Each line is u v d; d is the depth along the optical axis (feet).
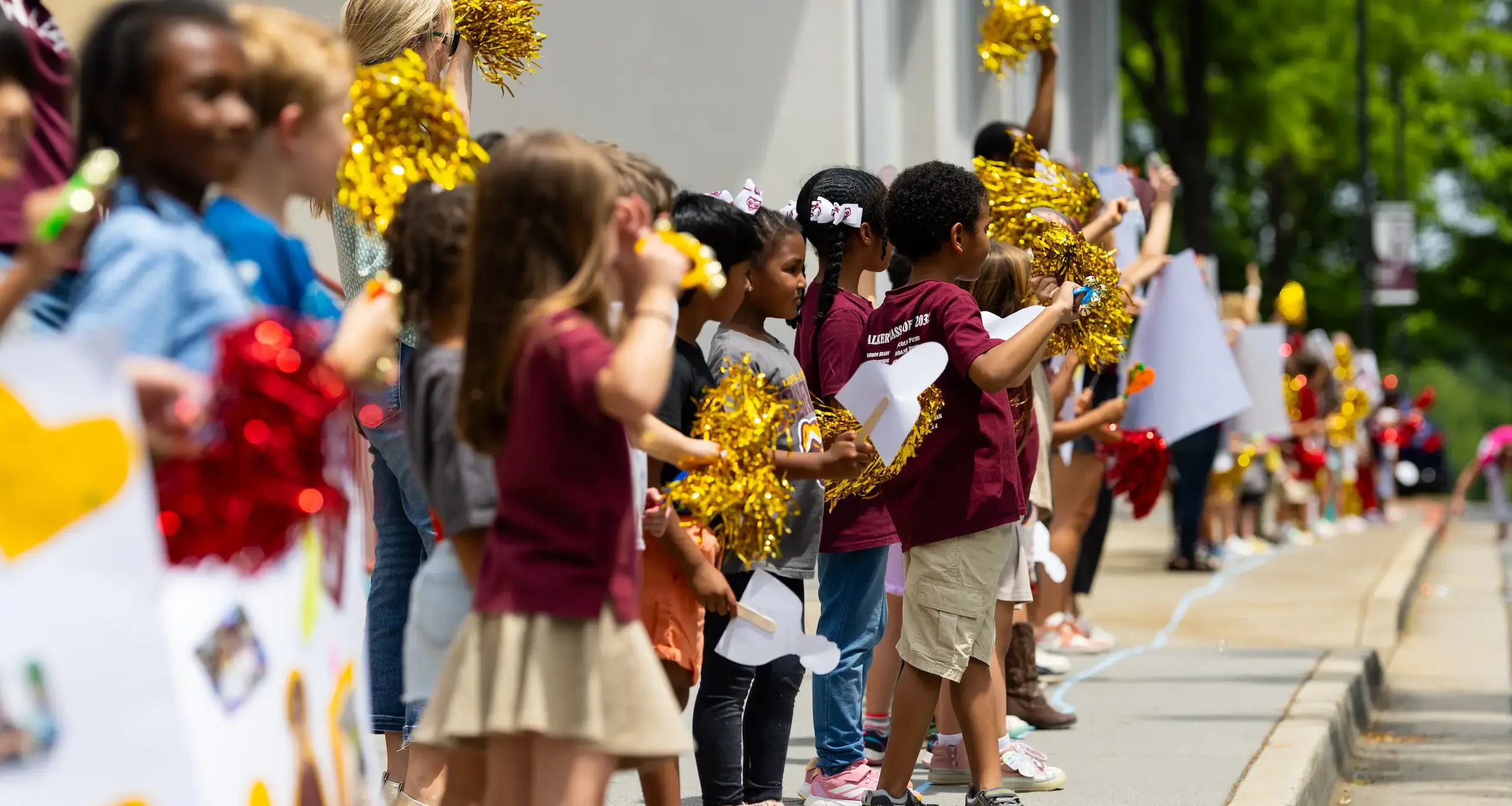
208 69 25.00
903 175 45.19
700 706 41.06
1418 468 278.87
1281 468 151.02
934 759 51.13
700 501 37.29
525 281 27.73
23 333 26.17
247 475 22.91
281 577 24.02
